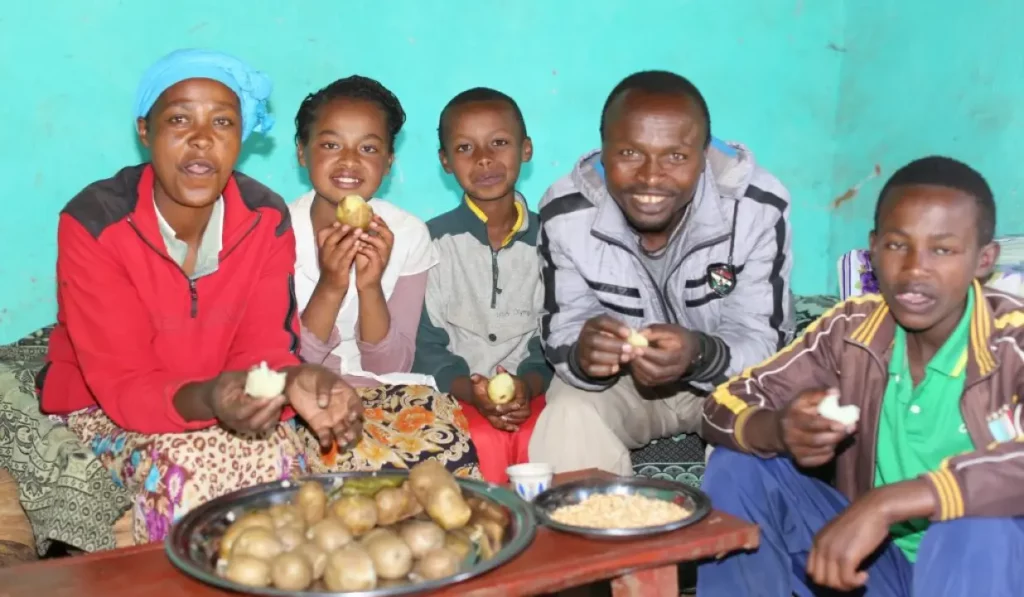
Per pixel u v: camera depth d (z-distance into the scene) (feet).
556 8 12.09
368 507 5.72
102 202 7.41
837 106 13.48
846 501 6.96
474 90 9.96
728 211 8.63
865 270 10.53
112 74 10.46
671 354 7.50
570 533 5.70
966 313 6.37
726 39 12.88
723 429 6.83
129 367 7.22
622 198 8.18
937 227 6.13
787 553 6.69
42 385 7.99
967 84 11.52
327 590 4.98
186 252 7.75
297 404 6.51
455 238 10.05
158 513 6.62
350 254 8.64
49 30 10.18
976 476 5.54
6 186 10.23
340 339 9.25
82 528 7.16
